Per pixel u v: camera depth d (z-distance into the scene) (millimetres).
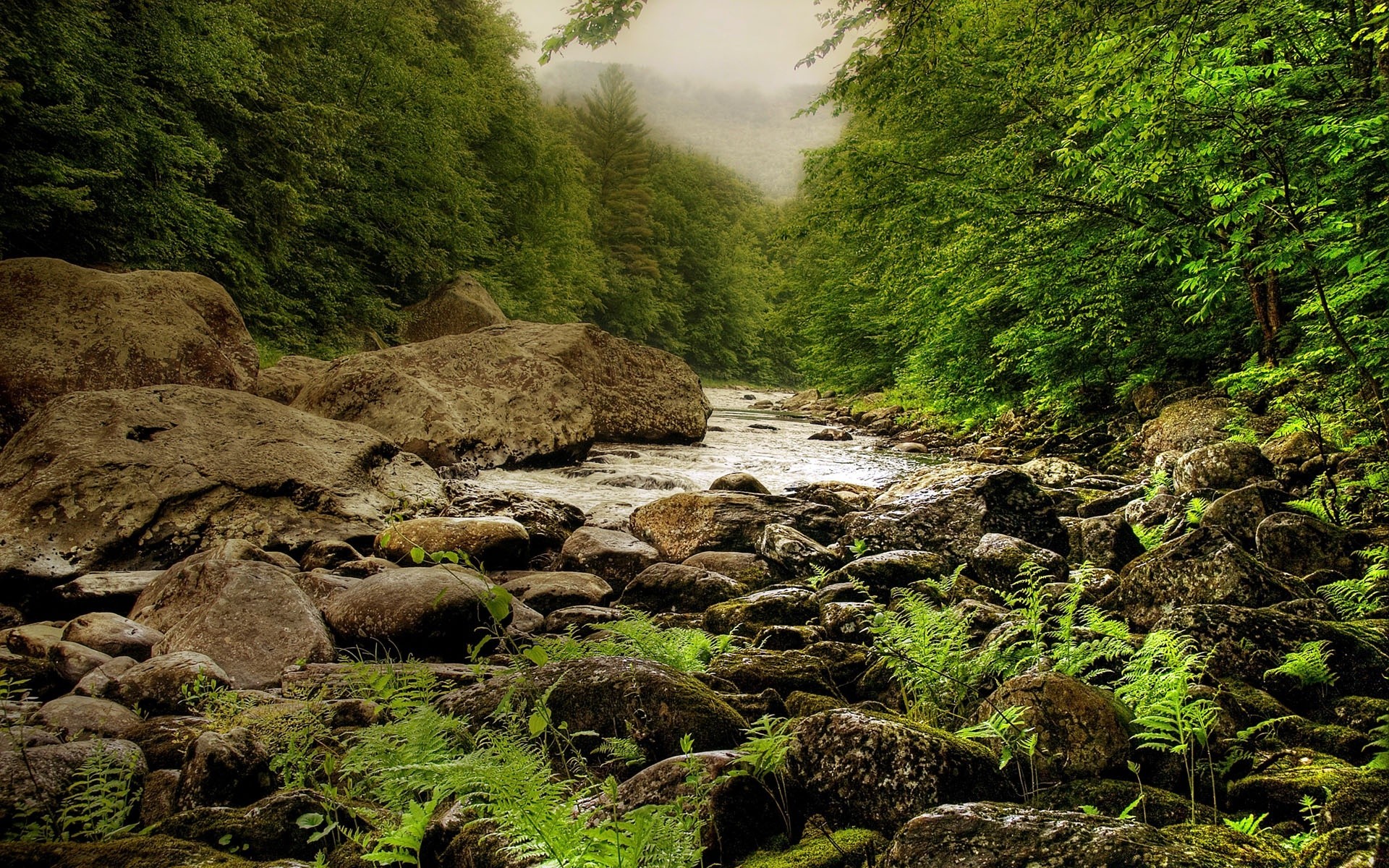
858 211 21016
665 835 2141
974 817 2123
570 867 1978
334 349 26500
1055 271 13922
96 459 7480
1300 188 7316
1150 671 3262
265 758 2990
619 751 2908
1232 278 9938
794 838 2561
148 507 7355
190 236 19359
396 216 31500
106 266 17641
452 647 4977
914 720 3227
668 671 3307
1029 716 2789
